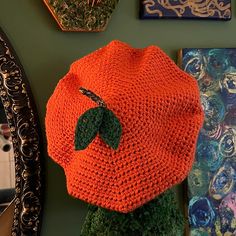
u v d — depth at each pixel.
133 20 0.72
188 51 0.73
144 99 0.51
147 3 0.71
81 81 0.57
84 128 0.48
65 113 0.55
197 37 0.76
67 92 0.56
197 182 0.74
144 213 0.54
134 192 0.50
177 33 0.75
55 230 0.72
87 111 0.49
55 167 0.71
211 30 0.76
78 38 0.70
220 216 0.75
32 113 0.67
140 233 0.53
